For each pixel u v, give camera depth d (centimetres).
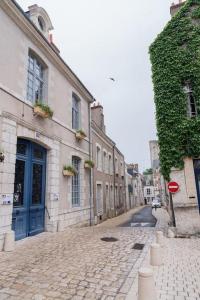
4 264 464
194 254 573
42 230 803
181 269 461
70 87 1104
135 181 4397
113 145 2162
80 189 1133
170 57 975
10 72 671
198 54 948
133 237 743
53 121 901
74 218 1005
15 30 714
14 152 646
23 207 707
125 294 343
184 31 983
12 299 324
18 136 679
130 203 3409
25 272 423
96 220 1369
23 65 736
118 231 865
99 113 1820
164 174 898
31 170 764
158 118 940
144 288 298
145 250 582
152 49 1020
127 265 468
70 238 719
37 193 794
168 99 937
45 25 971
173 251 604
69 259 502
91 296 336
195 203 835
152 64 1008
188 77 940
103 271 433
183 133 888
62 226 886
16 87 690
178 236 800
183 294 353
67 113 1042
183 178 866
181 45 983
